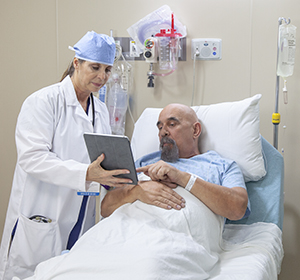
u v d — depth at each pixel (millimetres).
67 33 2305
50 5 2301
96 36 1557
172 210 1384
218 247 1477
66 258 1183
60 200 1603
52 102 1573
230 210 1438
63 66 2328
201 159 1678
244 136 1752
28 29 2336
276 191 1726
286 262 2172
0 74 2391
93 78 1576
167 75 2227
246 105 1785
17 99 2393
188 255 1217
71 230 1707
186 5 2164
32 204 1599
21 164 1511
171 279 1092
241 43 2129
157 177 1475
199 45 2160
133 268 1077
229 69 2158
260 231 1594
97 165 1398
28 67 2363
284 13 2066
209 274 1281
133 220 1364
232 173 1592
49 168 1463
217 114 1841
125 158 1338
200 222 1393
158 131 1931
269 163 1809
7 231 1624
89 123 1669
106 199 1602
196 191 1455
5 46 2367
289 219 2152
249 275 1217
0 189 2451
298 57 2062
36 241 1557
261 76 2125
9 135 2418
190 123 1729
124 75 2213
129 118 2295
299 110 2088
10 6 2334
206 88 2193
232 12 2123
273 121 2012
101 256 1147
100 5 2258
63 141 1600
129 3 2229
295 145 2111
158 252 1143
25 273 1594
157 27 2150
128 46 2248
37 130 1501
